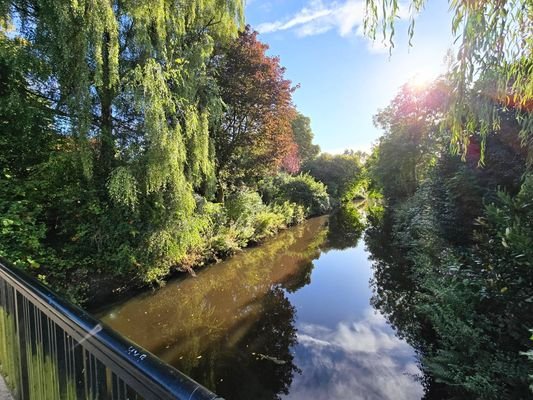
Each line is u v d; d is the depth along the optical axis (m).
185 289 6.41
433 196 5.61
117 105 5.20
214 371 3.55
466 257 3.71
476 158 4.16
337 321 4.86
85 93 4.66
